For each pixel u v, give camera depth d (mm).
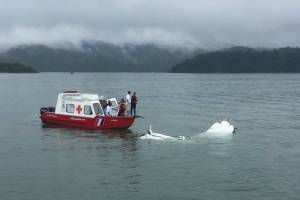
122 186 25266
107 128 44375
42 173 27672
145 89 134625
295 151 34562
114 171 28219
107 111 45188
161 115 58906
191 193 24188
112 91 121250
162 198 23438
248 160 31359
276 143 37844
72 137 40000
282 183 25969
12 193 23969
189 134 42406
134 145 36188
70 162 30422
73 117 45531
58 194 23891
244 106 73750
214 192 24359
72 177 26859
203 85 167875
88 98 45844
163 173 27828
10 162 30359
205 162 30625
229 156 32531
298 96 99312
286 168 29250
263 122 51969
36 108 67938
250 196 23797
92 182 25922
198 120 53562
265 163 30547
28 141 38031
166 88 141500
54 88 138875
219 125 43531
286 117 57375
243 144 37125
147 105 75125
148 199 23281
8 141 38031
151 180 26359
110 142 37562
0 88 138750
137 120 52969
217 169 28859
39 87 146375
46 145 36281
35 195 23719
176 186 25312
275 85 166125
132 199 23266
